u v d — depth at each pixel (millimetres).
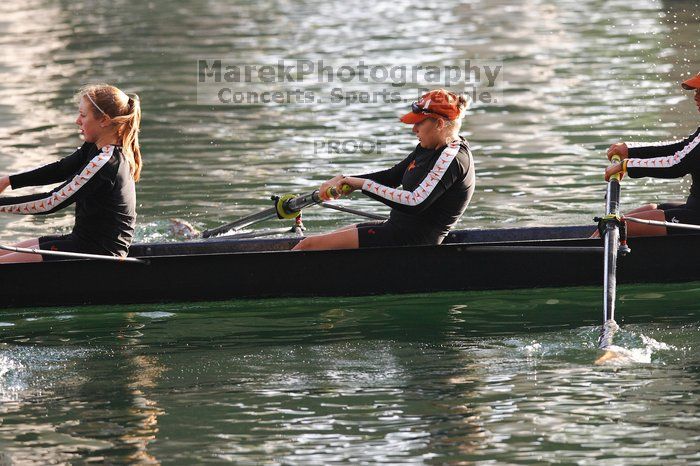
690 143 26516
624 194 35344
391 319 25641
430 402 20578
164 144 43594
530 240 26969
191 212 34375
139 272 26578
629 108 47500
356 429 19500
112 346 24219
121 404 20891
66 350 23984
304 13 81625
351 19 77812
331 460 18344
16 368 22906
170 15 81875
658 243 27109
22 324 25766
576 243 26797
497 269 27125
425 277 27031
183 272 26703
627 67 56844
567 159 39812
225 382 21906
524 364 22391
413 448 18688
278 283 26938
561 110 47844
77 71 59438
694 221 27281
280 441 19109
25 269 26234
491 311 25984
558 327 24672
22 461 18531
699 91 26859
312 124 46750
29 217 34250
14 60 63219
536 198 35000
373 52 64125
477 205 34344
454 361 22719
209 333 24969
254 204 35219
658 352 22766
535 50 63031
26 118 47875
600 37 66688
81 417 20297
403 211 25781
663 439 18688
